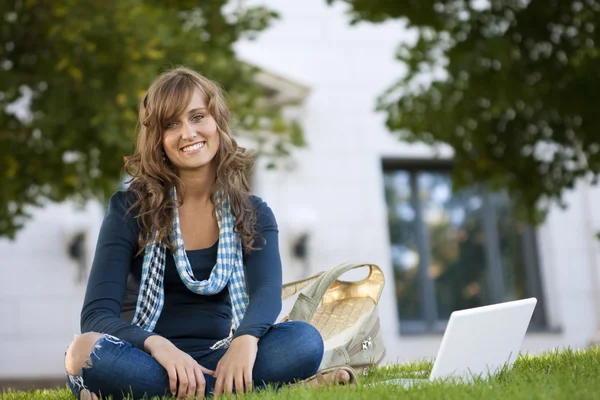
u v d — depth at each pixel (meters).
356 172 14.41
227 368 3.18
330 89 14.59
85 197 8.99
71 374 3.17
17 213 8.88
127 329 3.26
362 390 3.03
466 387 2.94
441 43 8.88
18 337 12.54
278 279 3.60
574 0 8.11
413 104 8.88
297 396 2.87
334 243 14.07
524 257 15.11
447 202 14.98
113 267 3.49
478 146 8.79
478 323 3.27
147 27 7.55
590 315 14.95
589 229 15.14
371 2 8.45
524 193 9.02
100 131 7.50
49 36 7.52
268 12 8.68
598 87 8.06
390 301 14.15
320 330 3.99
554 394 2.73
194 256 3.62
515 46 8.12
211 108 3.65
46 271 12.74
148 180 3.59
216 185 3.65
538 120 8.73
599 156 8.48
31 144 8.30
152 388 3.13
